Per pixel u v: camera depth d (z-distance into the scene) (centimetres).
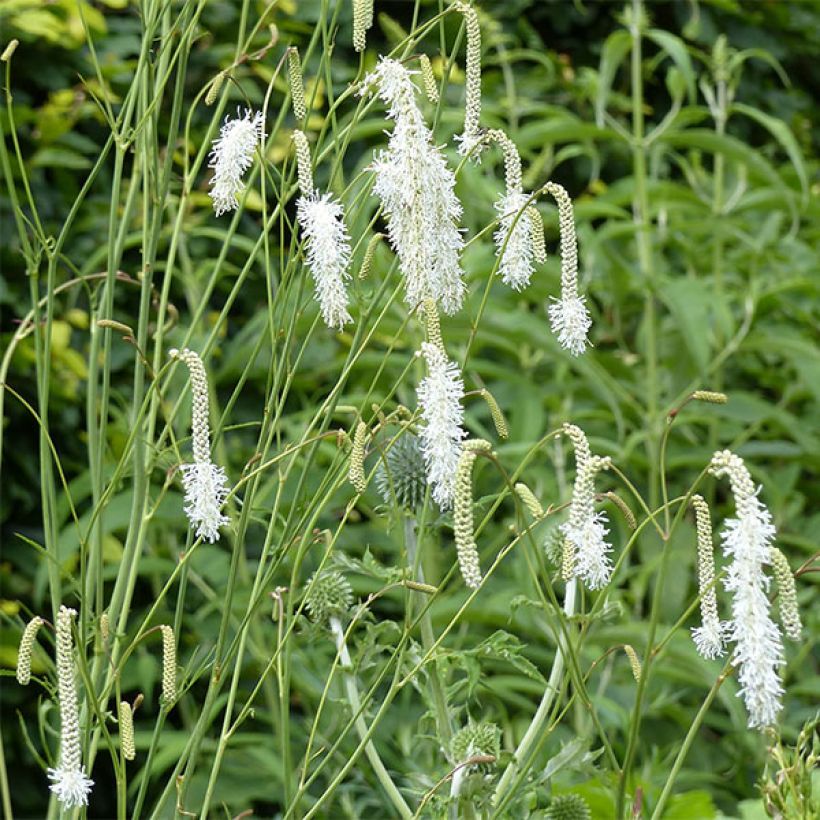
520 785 262
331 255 243
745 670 210
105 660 281
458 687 282
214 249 580
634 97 581
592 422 581
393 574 283
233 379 549
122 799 250
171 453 310
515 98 658
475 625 521
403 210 242
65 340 500
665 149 653
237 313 605
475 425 509
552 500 519
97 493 290
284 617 272
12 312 513
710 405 584
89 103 558
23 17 509
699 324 537
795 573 225
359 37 271
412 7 703
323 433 254
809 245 750
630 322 673
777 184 577
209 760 479
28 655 235
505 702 531
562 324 251
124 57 591
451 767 270
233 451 545
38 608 454
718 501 658
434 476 230
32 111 523
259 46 605
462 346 538
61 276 533
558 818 297
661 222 630
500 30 729
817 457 580
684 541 549
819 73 903
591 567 232
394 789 275
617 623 505
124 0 559
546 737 256
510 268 259
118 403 537
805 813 254
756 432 625
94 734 283
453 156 546
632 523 239
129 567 304
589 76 611
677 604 532
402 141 238
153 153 291
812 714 511
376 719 247
